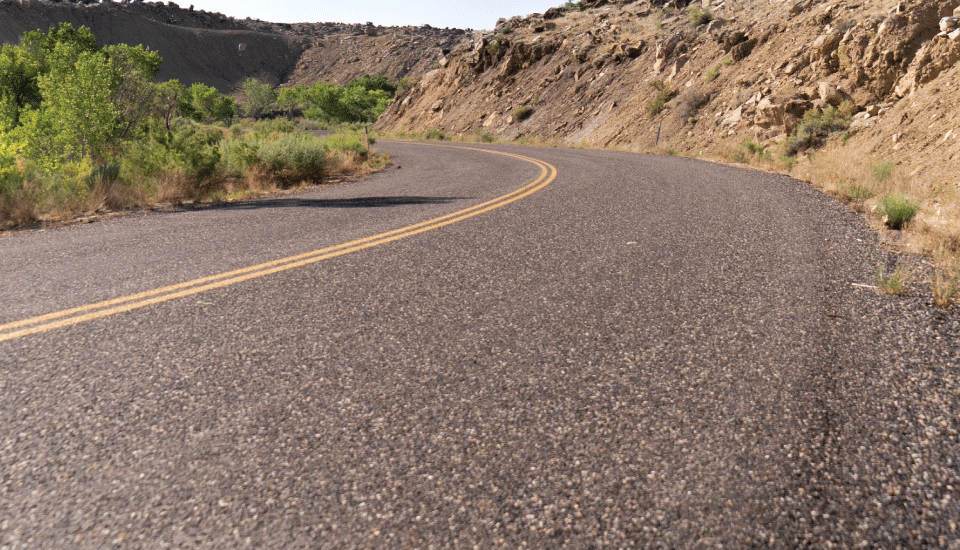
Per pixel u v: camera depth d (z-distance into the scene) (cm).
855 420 221
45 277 421
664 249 507
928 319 335
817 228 597
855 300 368
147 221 688
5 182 769
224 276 418
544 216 673
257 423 216
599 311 345
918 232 571
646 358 276
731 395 239
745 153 1579
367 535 158
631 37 3353
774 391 243
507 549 152
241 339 299
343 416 222
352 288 390
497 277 418
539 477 184
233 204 853
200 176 987
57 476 183
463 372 261
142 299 365
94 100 1299
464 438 207
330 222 645
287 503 171
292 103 12588
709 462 192
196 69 18350
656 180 1048
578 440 205
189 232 598
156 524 161
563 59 3691
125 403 231
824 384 250
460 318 332
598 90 3200
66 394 238
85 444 202
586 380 253
